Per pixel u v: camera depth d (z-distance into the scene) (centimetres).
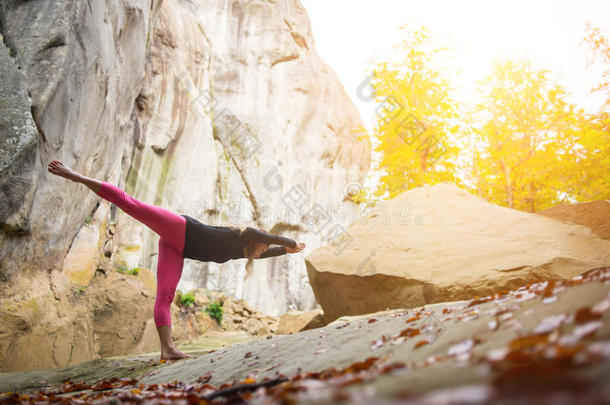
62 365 663
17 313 631
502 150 1688
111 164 1056
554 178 1680
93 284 920
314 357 300
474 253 720
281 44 2009
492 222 793
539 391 99
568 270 642
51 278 784
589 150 1631
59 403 268
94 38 754
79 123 761
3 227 600
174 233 442
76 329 749
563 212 769
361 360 258
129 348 833
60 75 655
